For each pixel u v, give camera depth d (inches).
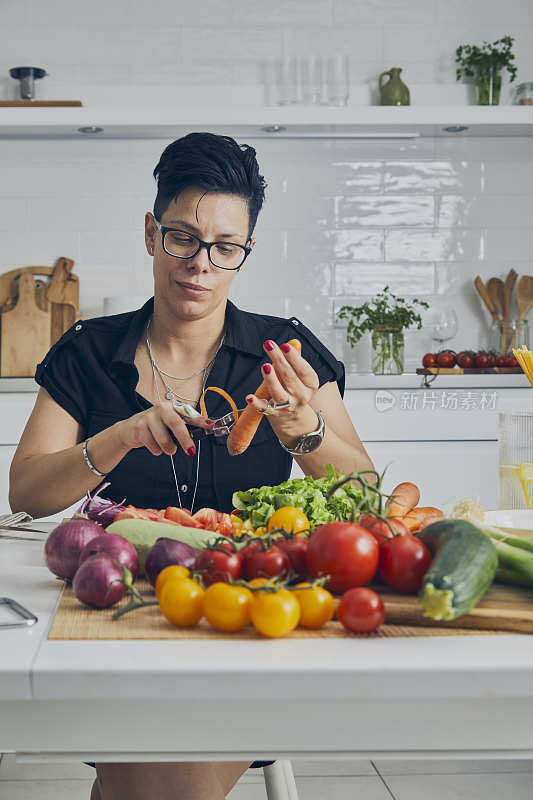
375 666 27.6
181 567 33.9
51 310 132.8
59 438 63.4
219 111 123.0
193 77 134.1
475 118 125.4
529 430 48.3
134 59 133.6
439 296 137.8
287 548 35.0
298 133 129.9
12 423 115.4
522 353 51.5
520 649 29.4
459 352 133.9
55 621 32.4
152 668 27.5
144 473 62.7
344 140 135.7
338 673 27.5
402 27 135.4
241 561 34.2
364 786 81.8
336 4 134.8
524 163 136.9
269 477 64.9
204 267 56.5
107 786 37.7
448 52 135.9
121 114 122.8
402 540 33.9
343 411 66.7
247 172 56.1
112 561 34.2
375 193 136.7
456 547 31.4
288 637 30.9
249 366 65.0
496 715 28.8
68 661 28.1
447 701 28.7
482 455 115.2
